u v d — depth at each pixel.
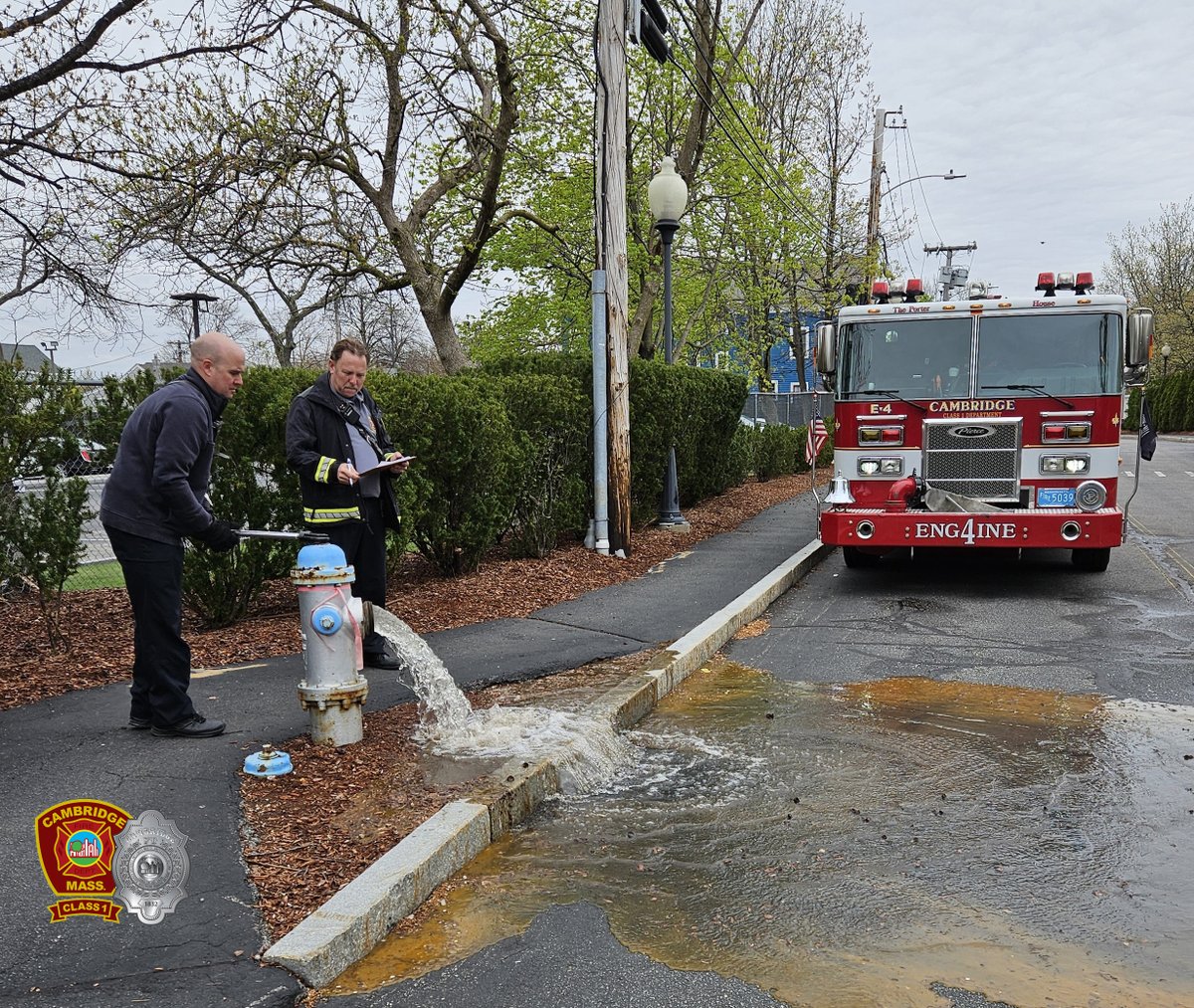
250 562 7.25
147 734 4.95
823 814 4.46
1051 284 9.65
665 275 13.80
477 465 9.12
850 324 9.83
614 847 4.14
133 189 11.55
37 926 3.20
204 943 3.15
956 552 12.34
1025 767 5.02
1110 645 7.48
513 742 5.01
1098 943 3.32
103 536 11.73
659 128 19.03
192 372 4.86
